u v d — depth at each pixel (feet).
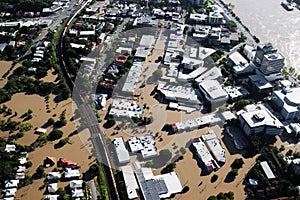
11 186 649.61
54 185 652.89
